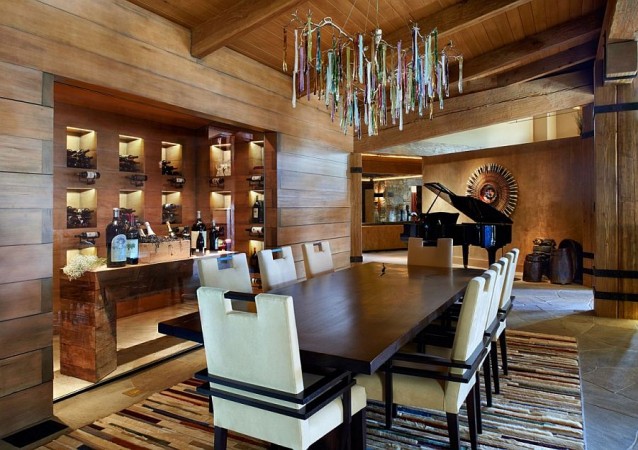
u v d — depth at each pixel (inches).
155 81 136.7
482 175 356.8
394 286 119.0
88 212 165.3
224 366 68.1
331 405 71.1
